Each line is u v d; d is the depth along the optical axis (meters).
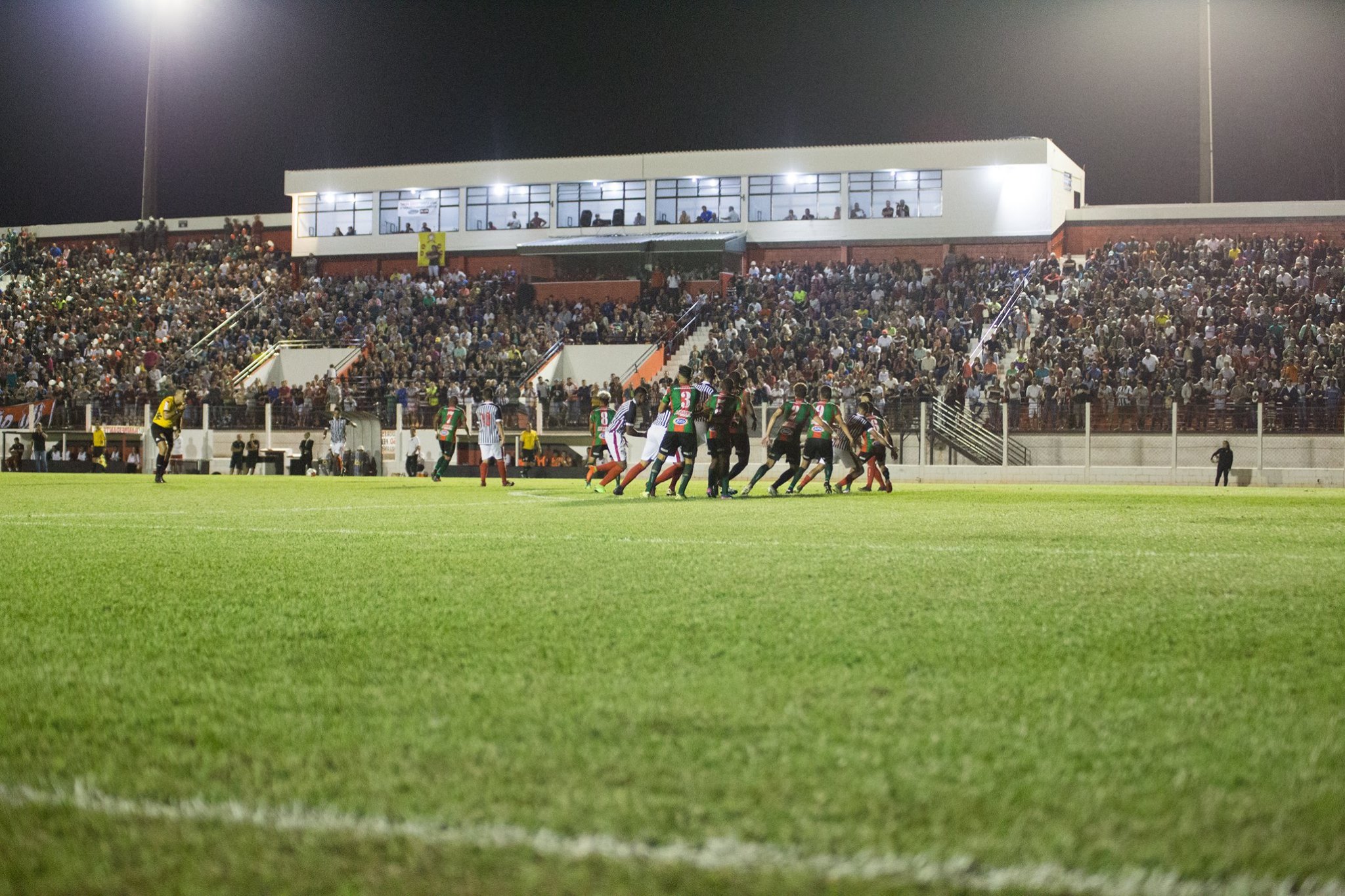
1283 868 2.11
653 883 2.04
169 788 2.57
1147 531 10.12
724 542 8.73
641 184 46.47
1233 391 30.30
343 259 49.19
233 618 5.00
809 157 44.69
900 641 4.38
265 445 35.81
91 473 33.75
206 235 49.47
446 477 31.34
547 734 3.00
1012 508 14.20
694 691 3.51
